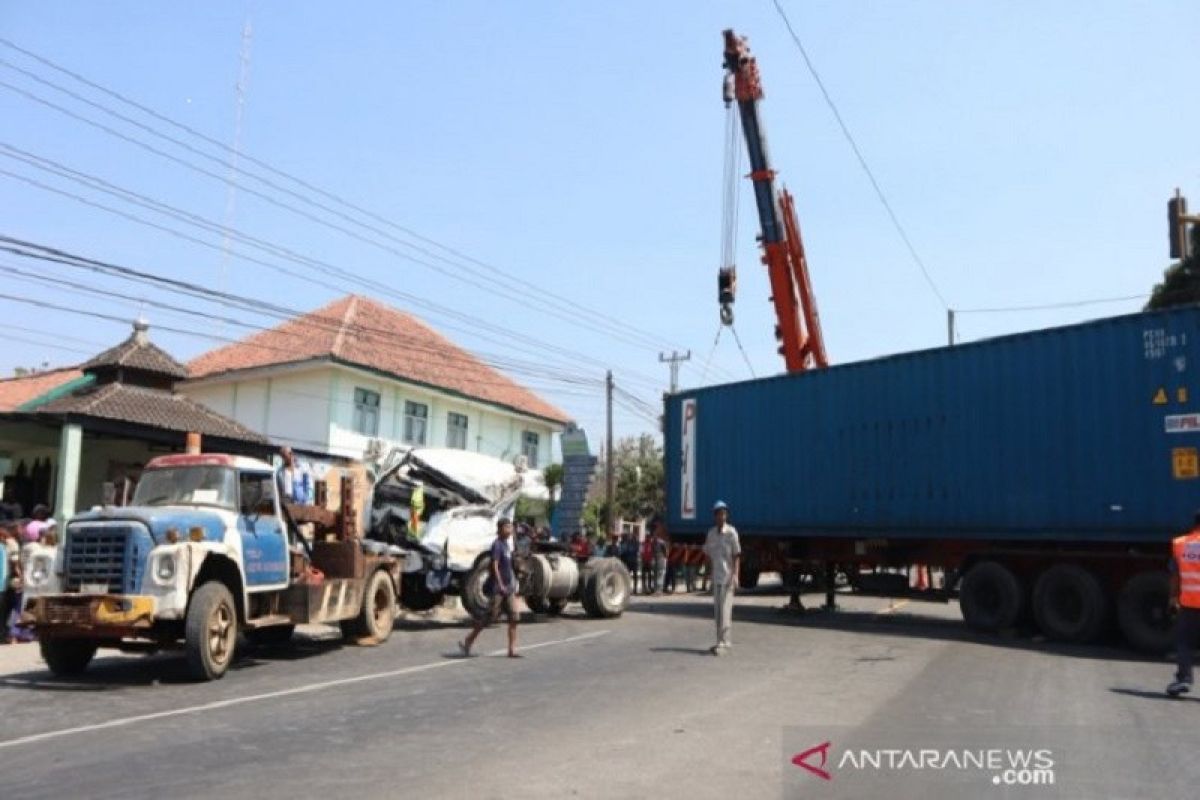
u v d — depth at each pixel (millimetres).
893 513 17516
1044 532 15258
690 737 7707
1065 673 11578
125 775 6605
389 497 17703
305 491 14242
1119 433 14477
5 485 25234
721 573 13297
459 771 6645
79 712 8992
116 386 22484
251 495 12602
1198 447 13586
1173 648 13469
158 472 12688
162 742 7633
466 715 8664
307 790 6188
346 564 14289
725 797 6051
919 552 17797
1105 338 14805
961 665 12164
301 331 31641
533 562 18062
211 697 9820
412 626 17781
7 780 6492
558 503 25500
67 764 6926
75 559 11000
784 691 9945
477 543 17391
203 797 6047
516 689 10102
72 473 19969
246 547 12070
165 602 10758
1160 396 14047
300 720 8500
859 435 18297
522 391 39906
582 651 13414
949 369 16953
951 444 16734
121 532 10922
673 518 21797
